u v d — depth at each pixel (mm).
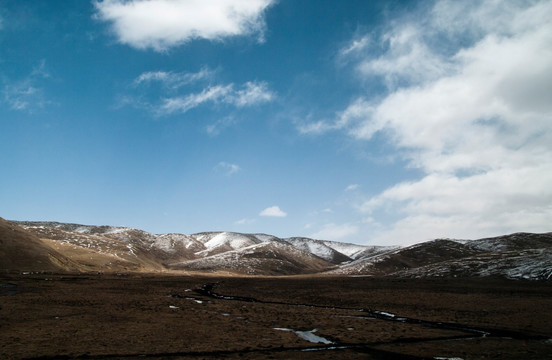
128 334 25672
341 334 26484
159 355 20141
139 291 63875
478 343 23734
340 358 19938
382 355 20688
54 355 19719
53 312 35938
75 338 23953
